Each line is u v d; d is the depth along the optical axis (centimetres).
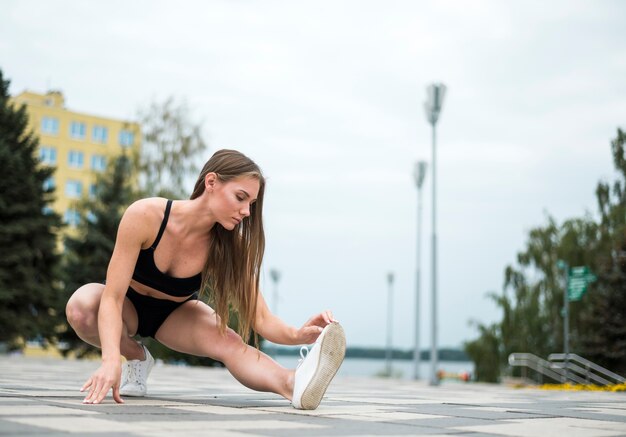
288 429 249
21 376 684
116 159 3042
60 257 2559
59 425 229
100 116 6250
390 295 3606
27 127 2645
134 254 352
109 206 2891
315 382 339
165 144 3134
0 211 2428
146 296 379
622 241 2145
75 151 6119
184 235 362
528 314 2638
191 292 382
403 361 8075
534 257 2727
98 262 2731
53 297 2514
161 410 302
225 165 354
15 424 228
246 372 366
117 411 286
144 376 401
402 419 311
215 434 225
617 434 271
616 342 2020
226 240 380
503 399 608
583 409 447
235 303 383
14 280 2422
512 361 2011
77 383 556
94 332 369
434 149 1614
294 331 381
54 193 2647
